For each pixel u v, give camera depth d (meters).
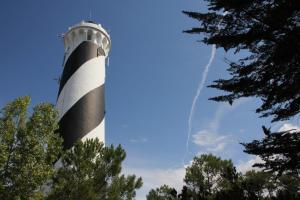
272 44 8.93
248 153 9.05
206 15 9.35
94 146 19.94
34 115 17.20
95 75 32.22
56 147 17.81
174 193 9.93
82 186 17.78
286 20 8.07
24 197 15.95
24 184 15.75
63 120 28.50
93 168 19.12
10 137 16.28
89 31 34.69
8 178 15.82
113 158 19.83
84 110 29.11
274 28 8.34
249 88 9.19
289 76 8.66
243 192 8.88
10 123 16.72
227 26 9.31
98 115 29.98
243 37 8.62
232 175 9.80
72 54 33.22
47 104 17.94
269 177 24.64
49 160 17.36
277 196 8.57
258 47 9.22
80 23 34.84
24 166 15.92
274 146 8.73
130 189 20.25
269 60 8.49
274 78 8.84
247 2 8.41
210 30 9.57
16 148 16.31
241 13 8.84
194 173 27.52
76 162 19.11
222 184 25.27
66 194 17.86
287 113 8.88
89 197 17.66
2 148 15.70
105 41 35.81
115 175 19.56
